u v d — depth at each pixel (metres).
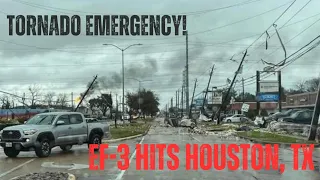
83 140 20.59
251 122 66.00
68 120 20.08
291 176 12.67
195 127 56.72
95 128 21.42
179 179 12.02
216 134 39.91
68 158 17.88
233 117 74.00
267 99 57.66
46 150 18.50
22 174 13.23
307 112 43.12
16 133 18.00
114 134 36.03
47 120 19.39
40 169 14.39
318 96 28.52
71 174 12.28
